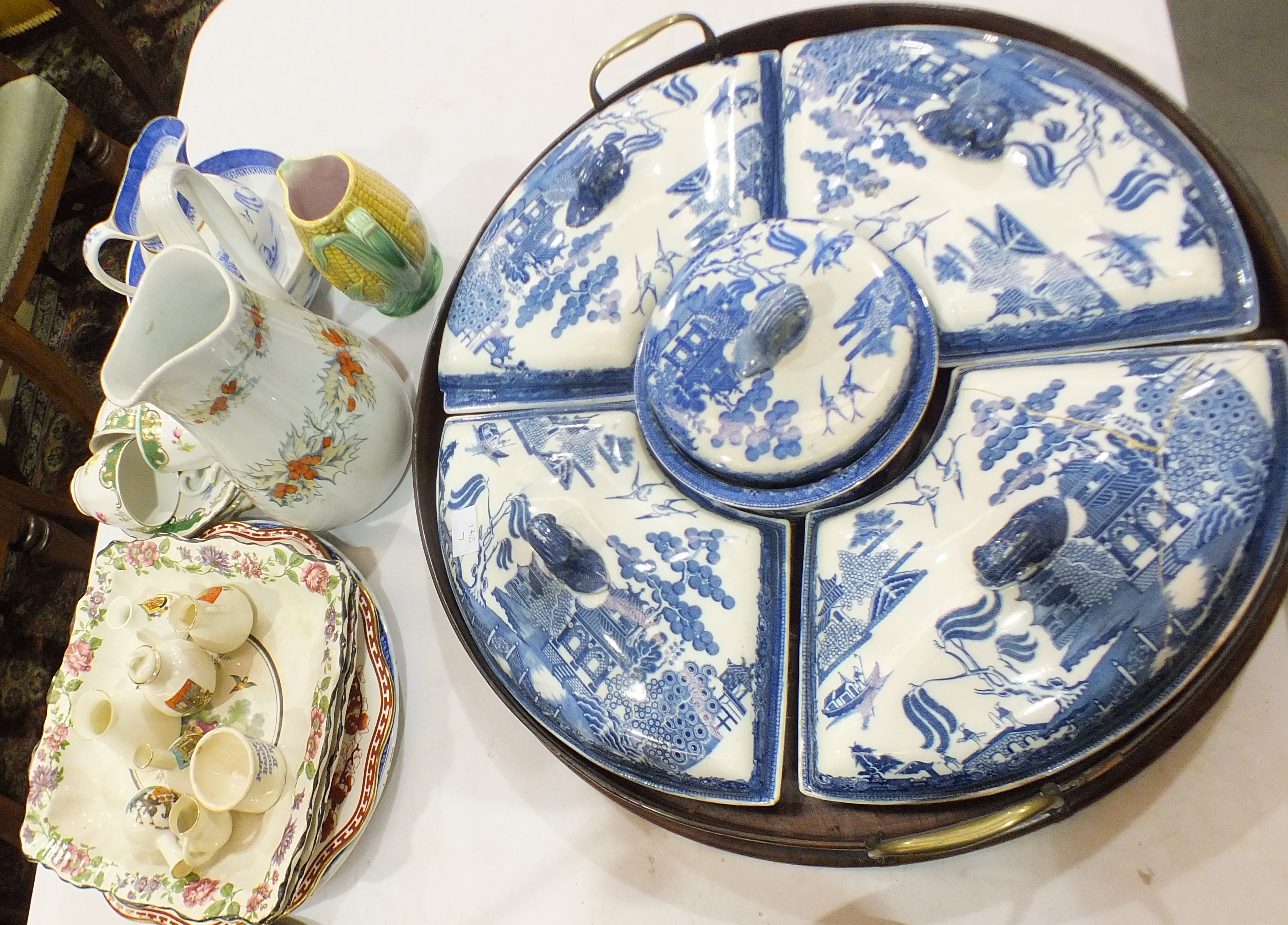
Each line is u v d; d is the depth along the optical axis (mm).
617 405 619
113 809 708
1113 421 478
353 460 677
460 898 643
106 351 1733
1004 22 596
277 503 677
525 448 610
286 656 719
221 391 572
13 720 1519
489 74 878
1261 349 470
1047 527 465
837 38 614
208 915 636
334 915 668
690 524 556
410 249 736
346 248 693
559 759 581
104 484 802
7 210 1302
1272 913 490
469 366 646
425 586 735
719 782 516
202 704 708
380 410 688
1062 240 517
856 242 539
